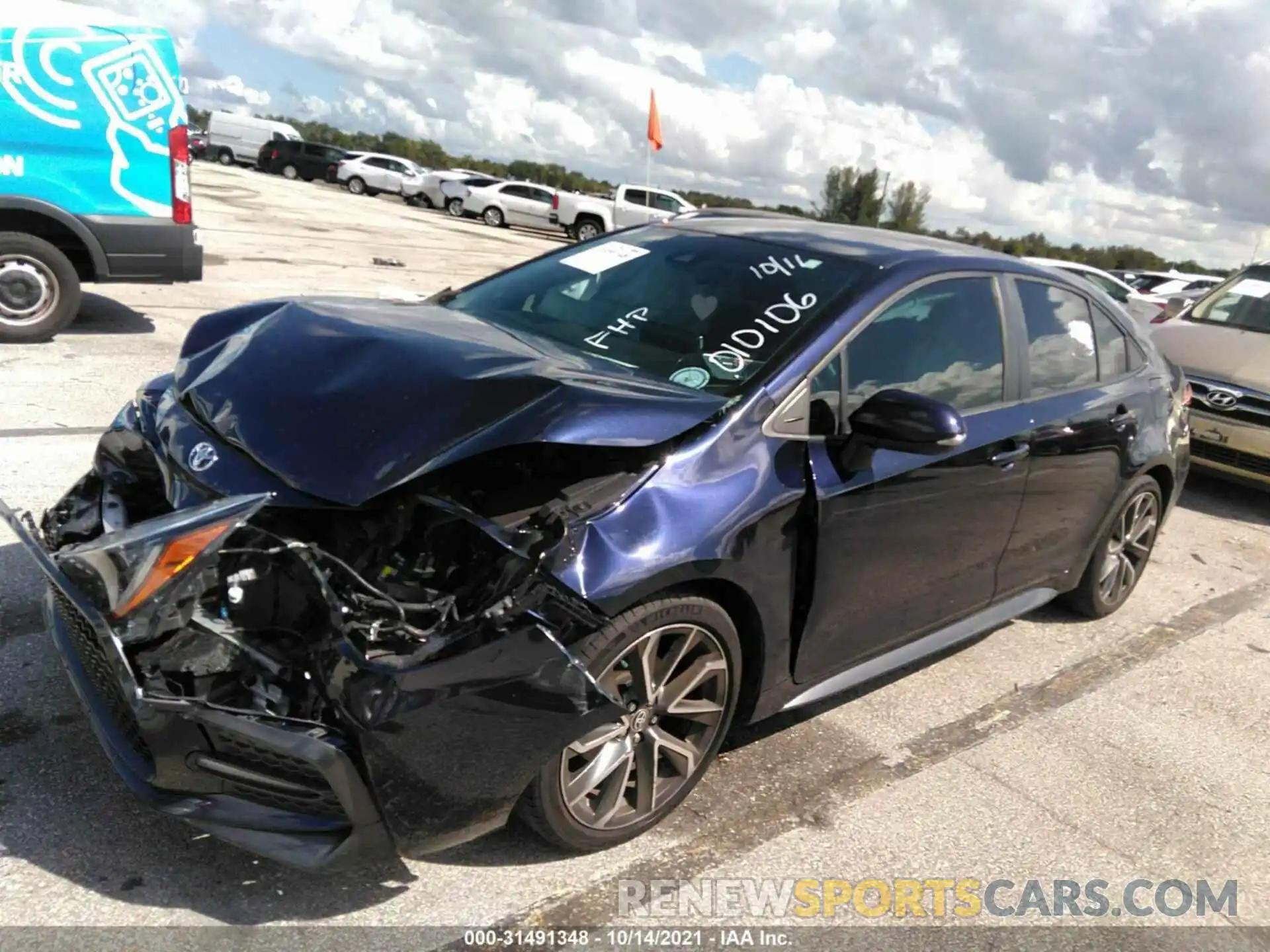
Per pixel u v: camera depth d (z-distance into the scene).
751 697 3.04
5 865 2.42
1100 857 3.11
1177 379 5.13
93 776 2.77
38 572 3.81
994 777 3.46
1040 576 4.31
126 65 7.09
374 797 2.27
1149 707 4.15
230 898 2.43
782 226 4.00
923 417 2.85
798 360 3.05
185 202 7.47
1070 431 4.02
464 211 32.03
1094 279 15.04
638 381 2.94
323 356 2.93
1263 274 8.31
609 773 2.67
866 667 3.47
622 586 2.46
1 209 6.97
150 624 2.27
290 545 2.38
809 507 2.92
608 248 3.96
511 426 2.52
